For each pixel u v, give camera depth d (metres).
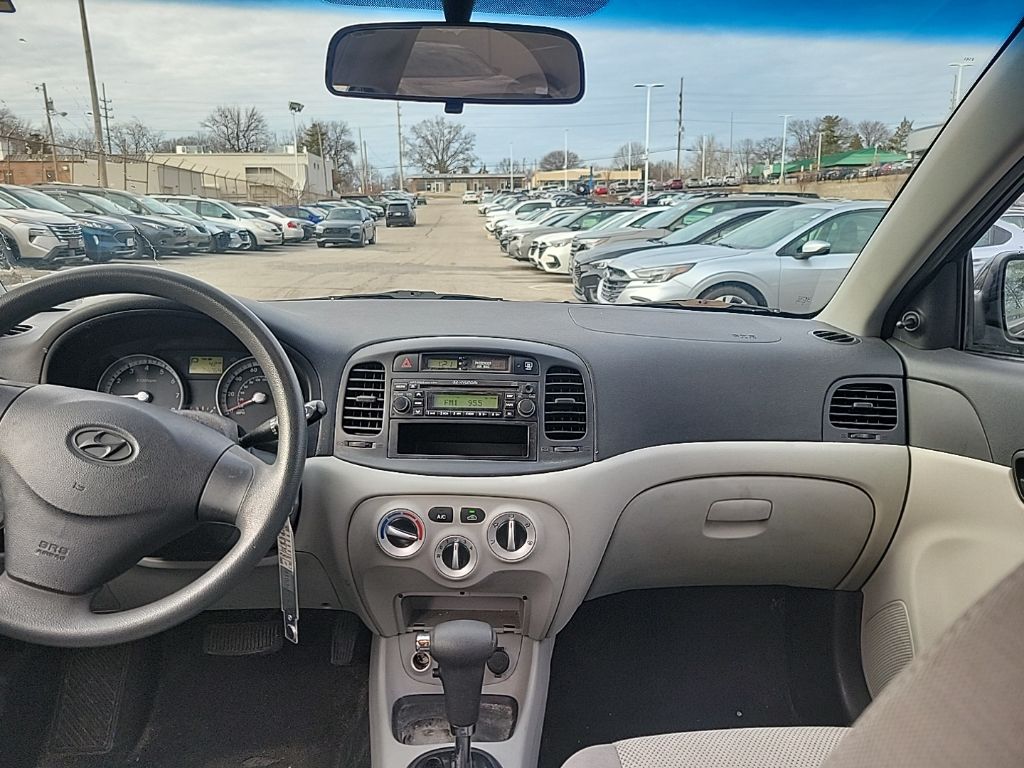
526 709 1.95
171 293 1.40
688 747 1.33
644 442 1.98
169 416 1.43
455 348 1.92
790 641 2.45
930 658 0.80
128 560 1.34
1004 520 1.82
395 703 1.96
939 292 2.05
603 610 2.52
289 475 1.36
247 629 2.39
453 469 1.86
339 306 2.38
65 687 2.21
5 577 1.30
